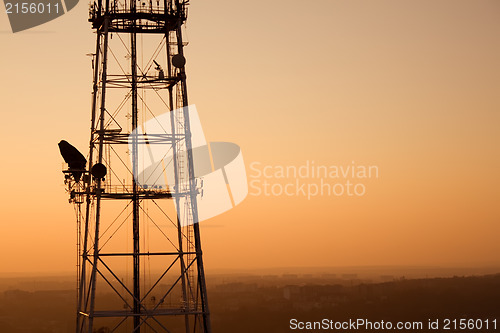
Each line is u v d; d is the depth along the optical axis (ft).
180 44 174.50
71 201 173.58
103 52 170.81
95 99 173.68
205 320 166.09
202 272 167.43
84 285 167.63
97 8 174.19
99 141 168.14
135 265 175.11
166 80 174.09
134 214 175.32
